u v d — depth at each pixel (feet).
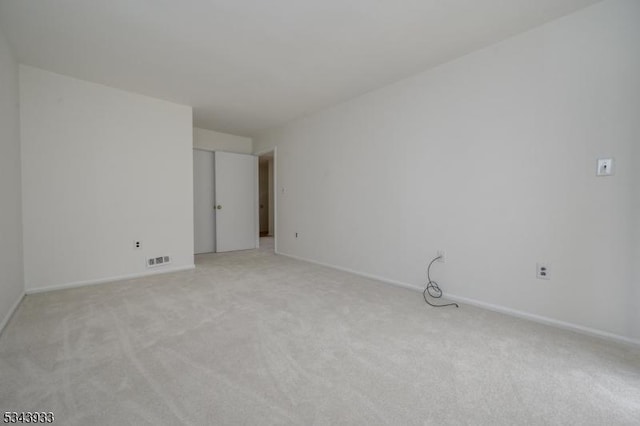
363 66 9.01
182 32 7.20
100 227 10.41
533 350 5.70
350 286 10.14
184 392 4.40
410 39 7.51
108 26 6.93
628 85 5.88
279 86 10.59
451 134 8.65
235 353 5.54
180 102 12.21
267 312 7.63
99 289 9.61
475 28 7.02
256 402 4.18
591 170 6.33
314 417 3.89
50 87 9.34
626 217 5.95
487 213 7.93
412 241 9.79
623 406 4.11
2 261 6.79
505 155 7.56
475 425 3.76
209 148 17.12
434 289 9.18
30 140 9.00
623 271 6.00
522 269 7.35
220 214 17.10
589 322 6.42
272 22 6.80
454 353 5.59
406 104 9.87
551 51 6.77
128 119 10.98
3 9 6.23
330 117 12.95
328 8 6.28
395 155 10.27
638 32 5.75
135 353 5.51
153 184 11.65
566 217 6.67
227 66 9.01
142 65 8.94
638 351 5.65
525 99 7.19
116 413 3.94
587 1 6.08
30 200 9.02
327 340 6.09
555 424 3.78
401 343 5.98
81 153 9.96
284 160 15.97
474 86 8.11
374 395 4.34
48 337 6.14
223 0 6.01
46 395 4.29
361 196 11.61
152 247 11.65
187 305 8.11
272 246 19.52
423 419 3.87
